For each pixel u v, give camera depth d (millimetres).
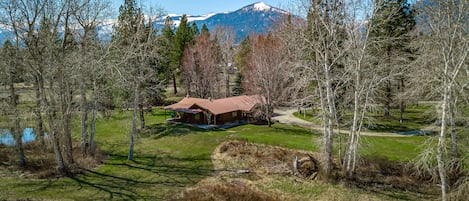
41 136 23844
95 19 21875
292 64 23219
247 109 40188
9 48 19078
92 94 26391
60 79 20062
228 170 22453
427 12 16938
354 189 19203
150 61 33594
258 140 28562
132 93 34031
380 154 23453
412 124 35125
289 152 24703
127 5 29562
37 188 18172
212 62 51281
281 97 36562
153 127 37062
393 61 24500
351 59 20422
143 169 22812
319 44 20734
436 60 17672
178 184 19938
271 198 17781
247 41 66500
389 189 19141
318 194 18625
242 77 54625
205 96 51188
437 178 19375
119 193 18250
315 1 19766
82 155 24469
